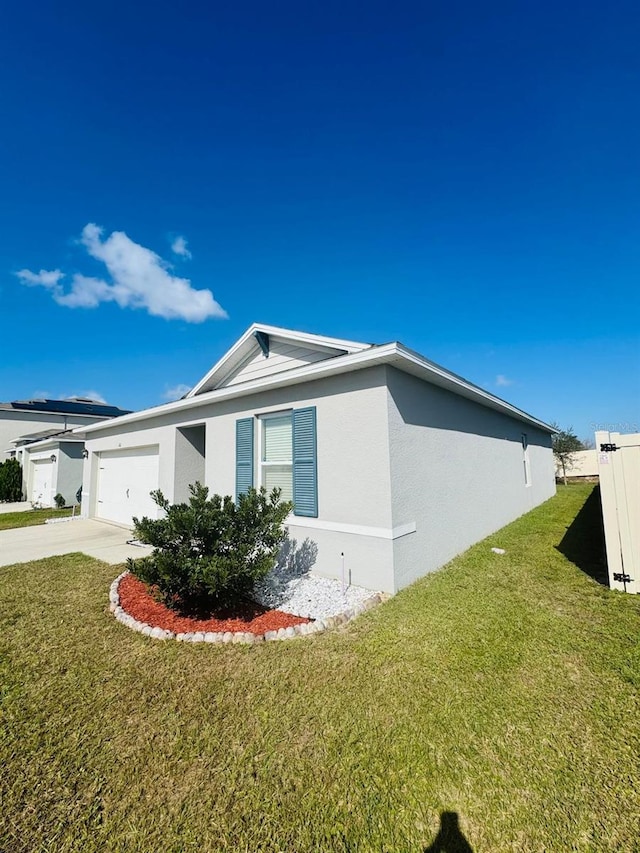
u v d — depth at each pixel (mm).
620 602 4621
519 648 3578
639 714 2660
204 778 2227
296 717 2727
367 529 5309
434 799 2055
